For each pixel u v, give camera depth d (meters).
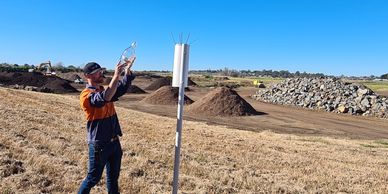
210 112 36.41
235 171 10.91
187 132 19.47
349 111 44.03
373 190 10.75
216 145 15.88
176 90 45.62
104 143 5.45
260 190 9.05
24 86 52.94
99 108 5.36
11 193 6.46
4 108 16.45
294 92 52.69
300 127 32.09
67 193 6.87
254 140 19.53
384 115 42.00
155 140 15.10
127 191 7.48
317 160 15.13
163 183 8.47
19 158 8.55
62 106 23.64
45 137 11.31
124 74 5.41
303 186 10.17
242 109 37.50
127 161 9.93
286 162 13.78
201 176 9.77
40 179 7.26
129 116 24.28
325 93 49.50
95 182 5.57
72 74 91.50
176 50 5.83
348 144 22.05
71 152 9.92
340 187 10.61
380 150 20.52
